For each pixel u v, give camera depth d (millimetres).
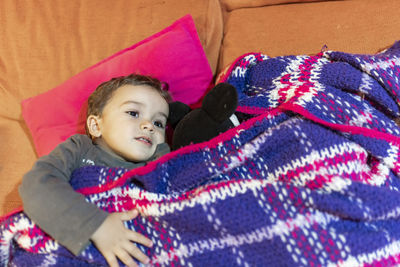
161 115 913
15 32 1212
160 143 906
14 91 1189
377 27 957
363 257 627
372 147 736
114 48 1154
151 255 710
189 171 751
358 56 816
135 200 739
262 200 671
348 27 983
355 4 1003
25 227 705
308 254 627
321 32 1003
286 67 875
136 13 1159
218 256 680
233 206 671
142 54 1040
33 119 1077
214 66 1152
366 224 668
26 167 1085
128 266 689
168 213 695
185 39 1034
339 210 646
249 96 928
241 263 666
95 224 675
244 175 775
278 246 645
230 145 791
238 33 1092
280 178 739
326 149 706
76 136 898
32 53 1197
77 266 711
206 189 700
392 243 661
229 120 812
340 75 798
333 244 626
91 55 1166
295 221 649
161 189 764
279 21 1056
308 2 1062
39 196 683
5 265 731
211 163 748
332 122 764
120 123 857
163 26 1132
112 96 904
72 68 1171
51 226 672
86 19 1188
